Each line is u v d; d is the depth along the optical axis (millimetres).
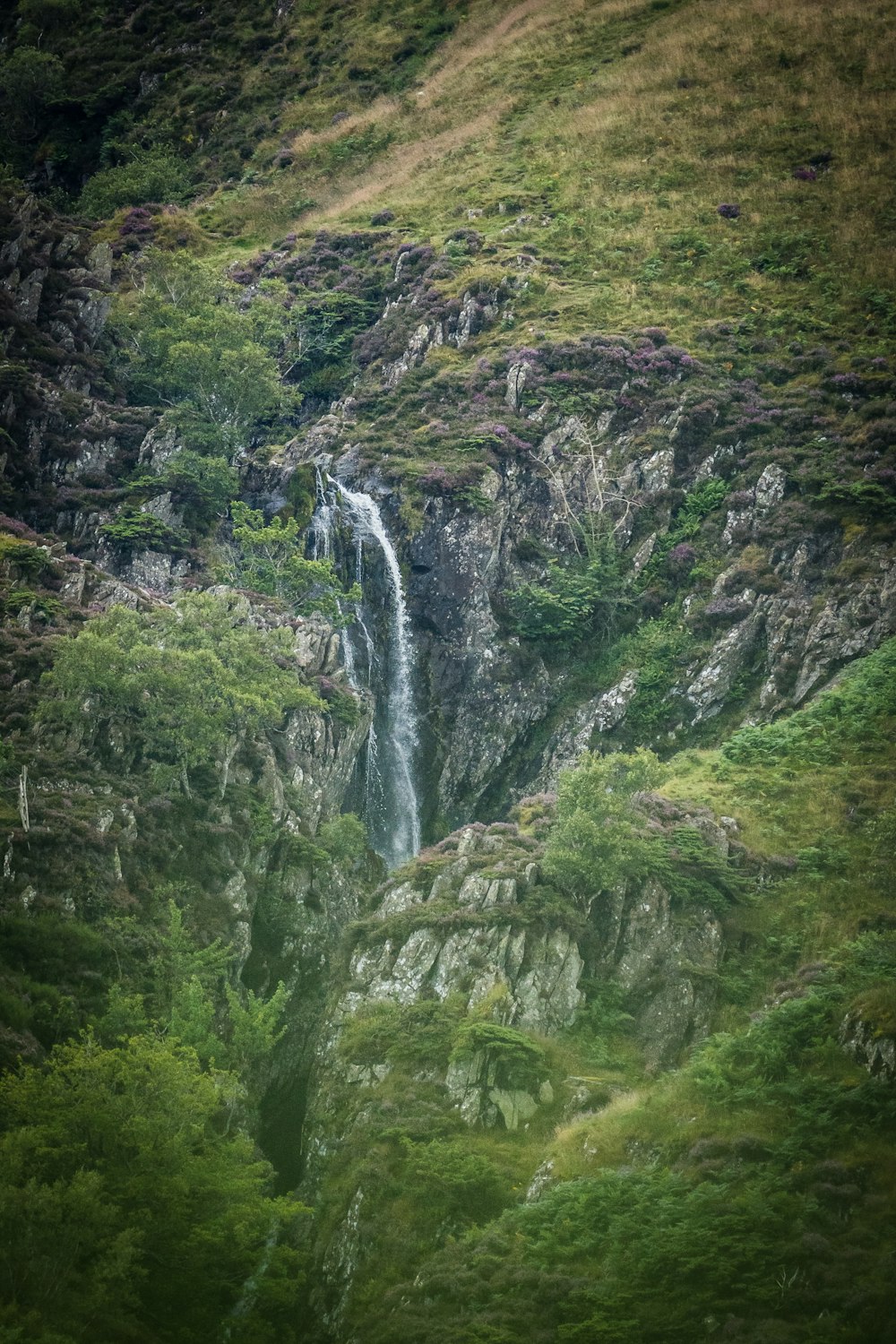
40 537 79938
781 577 87250
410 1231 51531
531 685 86438
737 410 96625
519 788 84562
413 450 95188
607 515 92250
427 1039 57562
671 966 61312
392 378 103188
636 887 63219
